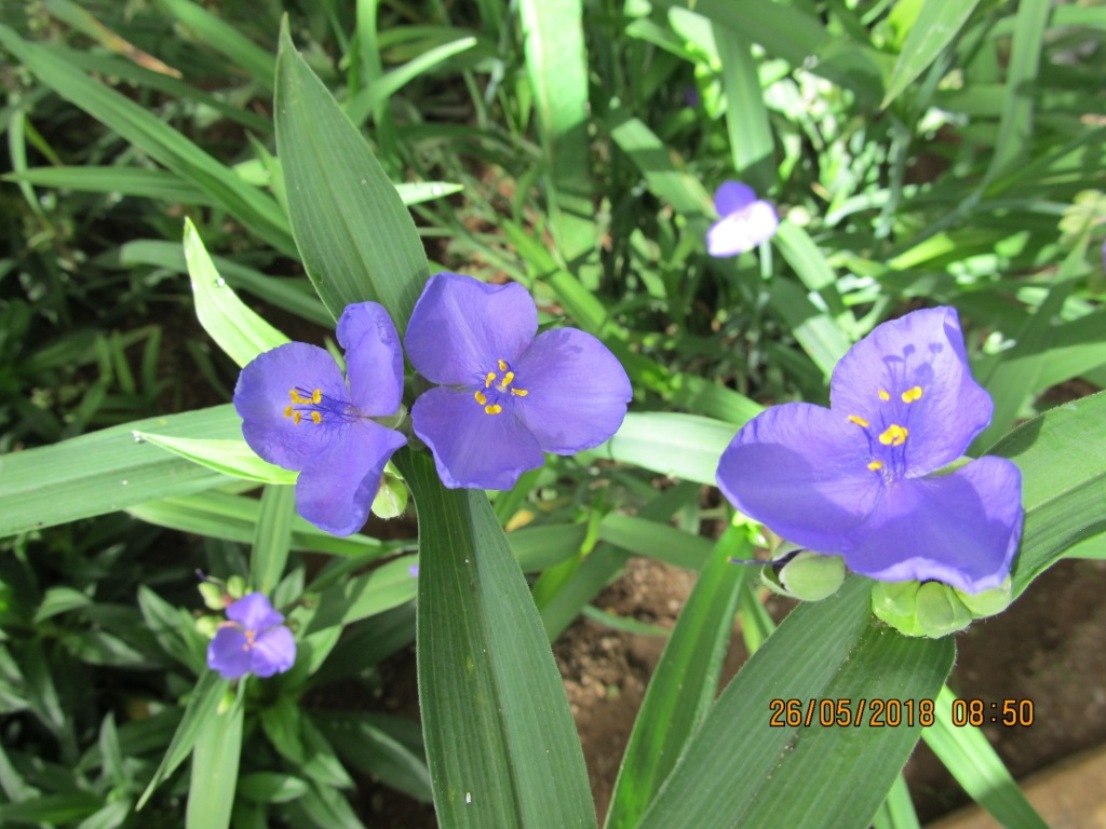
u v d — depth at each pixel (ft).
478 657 0.37
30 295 0.91
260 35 0.92
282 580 0.78
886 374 0.36
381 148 0.72
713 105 0.80
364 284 0.40
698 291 0.90
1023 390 0.55
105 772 0.67
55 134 0.97
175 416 0.46
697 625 0.52
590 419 0.39
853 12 0.78
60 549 0.77
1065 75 0.81
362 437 0.38
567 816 0.37
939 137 0.96
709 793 0.37
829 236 0.76
